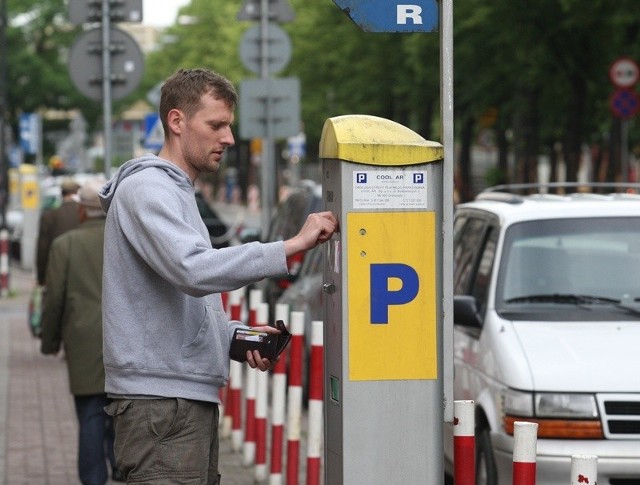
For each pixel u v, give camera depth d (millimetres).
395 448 10852
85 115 189500
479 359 18219
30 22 188875
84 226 19328
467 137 104312
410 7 11484
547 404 16453
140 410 10258
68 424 27234
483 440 17625
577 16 55781
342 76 98875
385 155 10711
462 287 20156
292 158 117500
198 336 10352
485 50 68625
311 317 29641
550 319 18188
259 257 10070
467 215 21703
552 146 108938
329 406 11203
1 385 33031
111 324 10312
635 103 52469
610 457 16281
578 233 19344
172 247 9938
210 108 10422
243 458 22672
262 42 43562
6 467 22641
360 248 10727
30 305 43656
